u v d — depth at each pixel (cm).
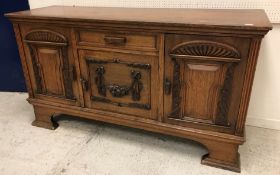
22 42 159
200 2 161
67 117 193
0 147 160
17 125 183
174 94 136
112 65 143
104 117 159
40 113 178
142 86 141
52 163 146
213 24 112
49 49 154
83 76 153
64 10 164
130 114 152
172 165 144
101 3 182
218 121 133
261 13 138
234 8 157
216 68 122
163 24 120
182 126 142
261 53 160
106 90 152
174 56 126
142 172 139
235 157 137
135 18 130
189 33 119
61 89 164
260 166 142
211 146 140
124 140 166
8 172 140
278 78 163
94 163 146
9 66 225
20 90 233
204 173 138
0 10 204
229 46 115
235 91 124
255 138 166
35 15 145
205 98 131
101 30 136
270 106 172
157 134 171
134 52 134
